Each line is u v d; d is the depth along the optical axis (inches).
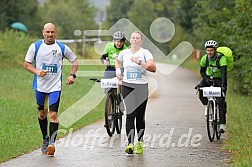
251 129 1119.6
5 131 1160.2
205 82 1187.9
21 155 942.4
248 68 1715.1
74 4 4936.0
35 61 957.8
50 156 938.1
